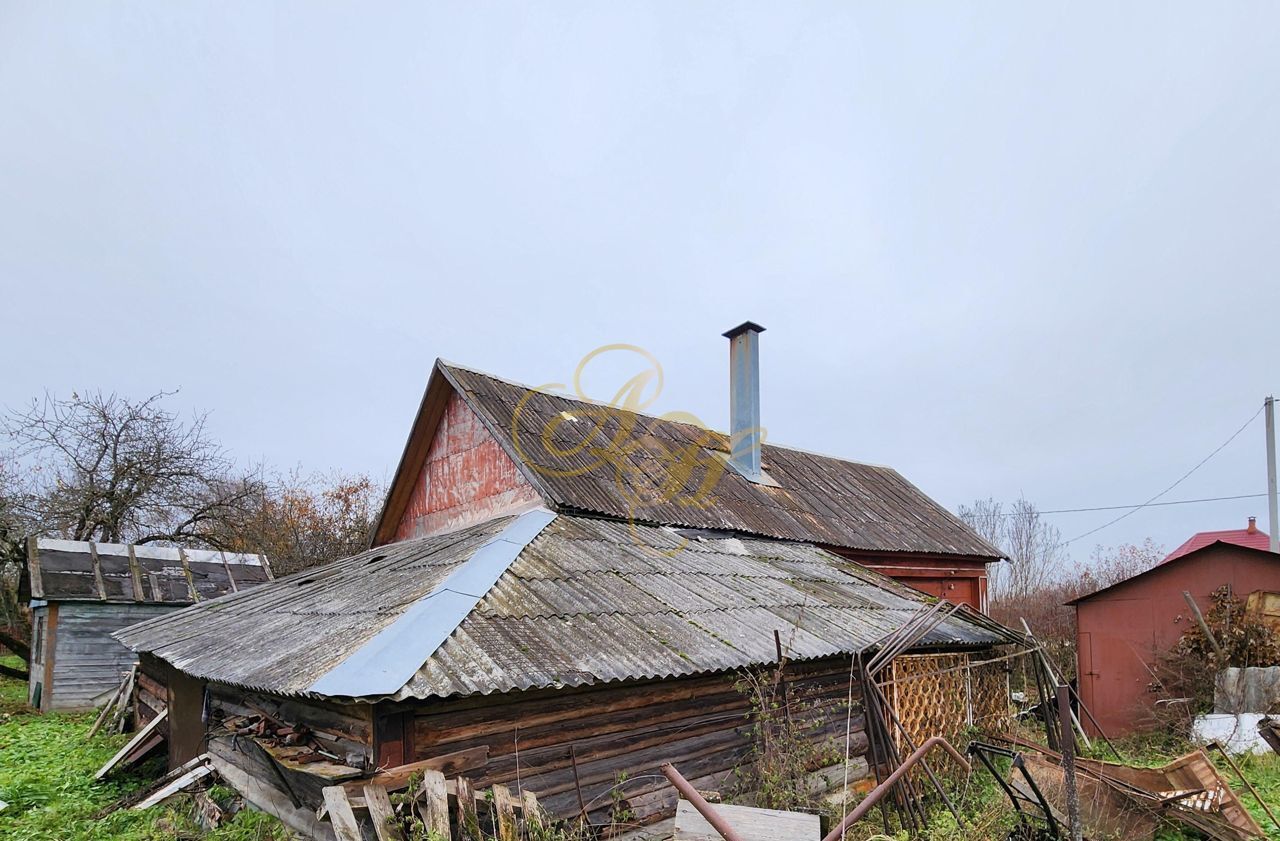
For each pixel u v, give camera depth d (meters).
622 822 5.68
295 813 5.89
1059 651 16.06
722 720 6.69
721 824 3.92
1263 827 7.03
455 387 11.16
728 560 9.47
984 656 9.88
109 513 19.94
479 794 4.78
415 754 4.87
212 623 8.71
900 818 6.54
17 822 7.27
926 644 8.33
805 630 7.51
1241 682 10.91
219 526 22.42
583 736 5.72
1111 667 12.88
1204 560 12.09
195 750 8.32
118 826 6.98
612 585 7.31
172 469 20.88
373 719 4.73
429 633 5.38
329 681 4.71
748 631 7.04
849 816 4.41
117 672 14.70
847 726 7.04
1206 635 11.66
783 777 6.29
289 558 22.66
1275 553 11.32
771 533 11.52
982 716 9.53
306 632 6.53
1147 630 12.57
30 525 18.88
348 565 10.48
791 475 15.00
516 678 5.00
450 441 11.94
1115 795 6.29
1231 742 10.02
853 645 7.50
